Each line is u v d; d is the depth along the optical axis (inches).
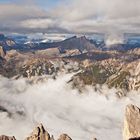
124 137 5644.7
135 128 5428.2
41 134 6530.5
